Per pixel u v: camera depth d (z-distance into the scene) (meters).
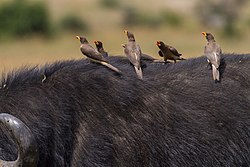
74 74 19.31
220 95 19.78
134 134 18.94
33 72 19.55
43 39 99.12
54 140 18.50
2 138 18.12
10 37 96.88
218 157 19.38
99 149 18.64
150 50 71.25
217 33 107.31
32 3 103.12
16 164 17.22
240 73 20.16
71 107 18.81
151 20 117.88
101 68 19.47
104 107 18.95
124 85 19.25
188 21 119.75
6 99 18.81
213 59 19.56
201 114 19.50
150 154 18.97
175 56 20.36
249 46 87.81
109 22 118.25
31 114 18.58
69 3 134.38
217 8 123.75
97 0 136.75
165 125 19.19
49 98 18.86
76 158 18.56
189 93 19.69
